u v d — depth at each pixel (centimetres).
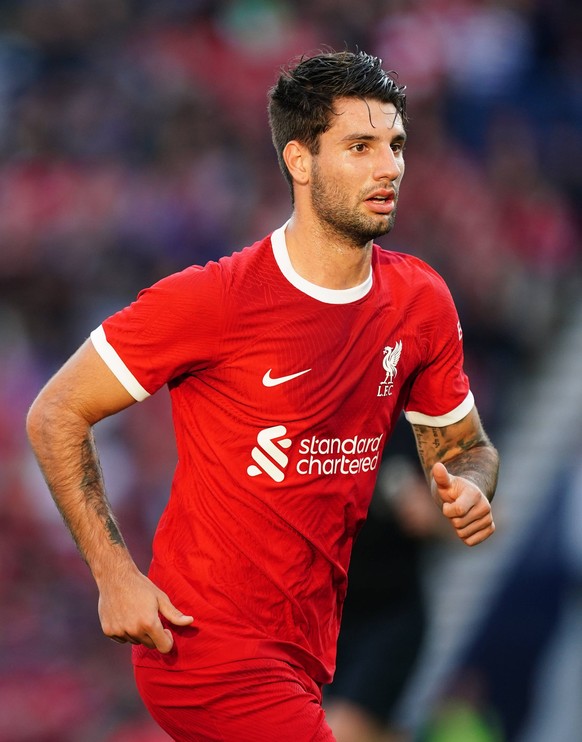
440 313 1157
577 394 3878
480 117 4619
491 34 4791
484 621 3409
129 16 4625
